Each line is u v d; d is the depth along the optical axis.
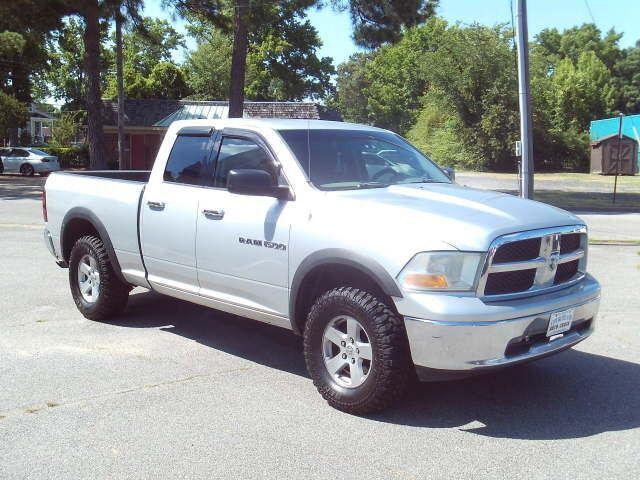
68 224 7.01
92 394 4.84
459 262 4.15
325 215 4.71
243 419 4.44
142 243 6.14
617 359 5.83
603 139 41.69
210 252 5.49
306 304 4.99
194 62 60.16
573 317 4.60
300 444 4.07
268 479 3.64
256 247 5.11
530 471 3.75
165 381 5.14
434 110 53.75
